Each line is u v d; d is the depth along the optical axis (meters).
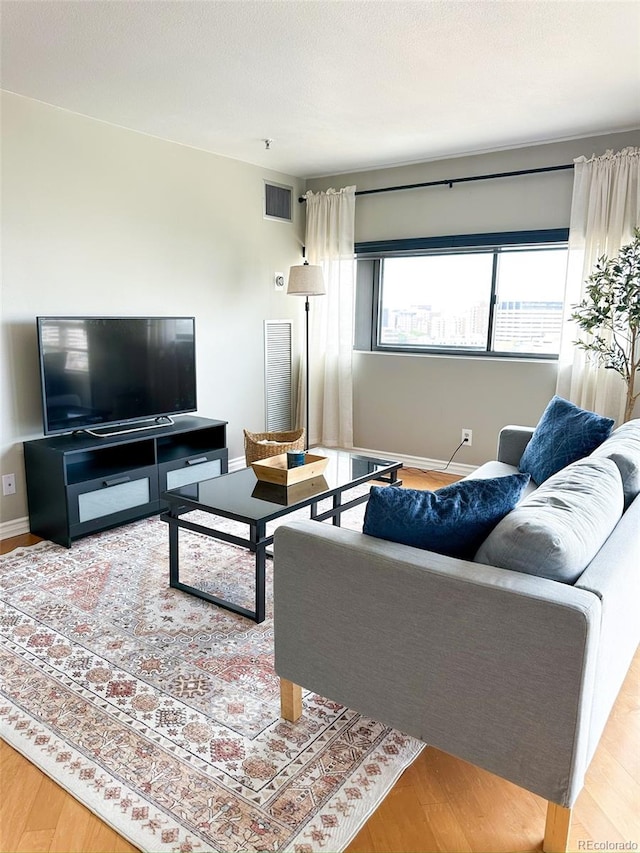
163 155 4.19
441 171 4.76
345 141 4.27
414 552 1.66
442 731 1.62
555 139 4.22
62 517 3.38
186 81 3.12
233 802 1.67
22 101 3.35
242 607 2.74
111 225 3.91
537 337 4.62
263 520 2.52
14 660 2.33
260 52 2.76
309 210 5.40
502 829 1.60
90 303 3.84
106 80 3.11
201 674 2.25
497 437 4.79
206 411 4.78
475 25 2.49
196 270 4.54
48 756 1.84
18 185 3.39
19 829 1.59
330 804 1.67
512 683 1.47
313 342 5.55
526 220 4.46
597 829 1.59
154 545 3.46
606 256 3.91
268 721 2.00
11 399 3.48
